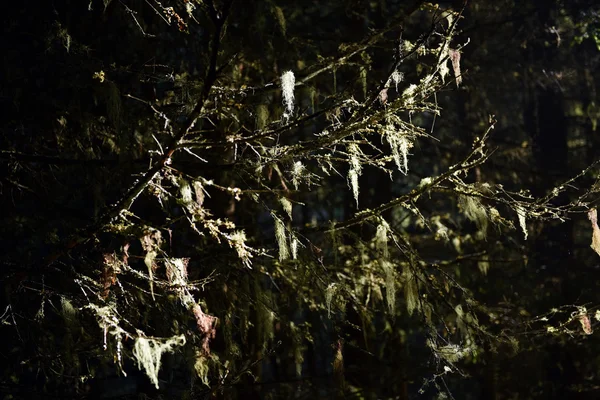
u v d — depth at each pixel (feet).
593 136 55.98
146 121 26.12
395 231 24.72
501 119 61.26
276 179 31.71
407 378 35.65
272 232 35.29
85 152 25.50
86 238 18.37
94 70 23.86
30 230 27.91
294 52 31.96
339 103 19.02
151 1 27.40
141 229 17.83
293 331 28.19
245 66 30.81
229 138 19.08
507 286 43.50
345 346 37.47
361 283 28.22
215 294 24.70
